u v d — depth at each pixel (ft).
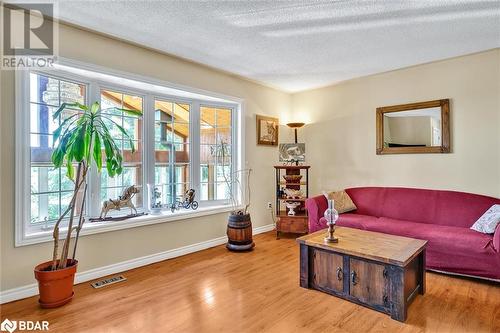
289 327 6.24
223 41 9.64
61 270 7.13
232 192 13.92
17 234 7.48
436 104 11.61
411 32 8.97
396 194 12.26
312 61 11.59
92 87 9.51
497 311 6.83
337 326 6.28
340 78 13.89
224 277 9.02
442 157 11.57
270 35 9.17
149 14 7.86
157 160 11.45
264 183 15.15
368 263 7.11
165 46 10.04
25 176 7.73
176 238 11.21
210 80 12.41
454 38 9.43
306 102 16.06
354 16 7.97
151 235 10.43
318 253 8.05
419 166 12.16
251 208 14.43
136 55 9.99
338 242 7.93
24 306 7.14
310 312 6.89
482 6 7.45
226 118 13.84
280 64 11.93
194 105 12.64
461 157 11.13
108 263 9.29
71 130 7.73
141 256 10.12
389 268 6.71
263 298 7.60
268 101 15.34
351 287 7.41
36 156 8.21
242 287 8.28
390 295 6.67
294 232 13.62
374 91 13.47
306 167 13.87
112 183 10.17
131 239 9.87
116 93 10.37
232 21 8.28
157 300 7.48
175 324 6.36
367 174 13.74
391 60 11.48
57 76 8.64
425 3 7.31
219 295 7.77
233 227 11.71
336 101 14.88
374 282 7.01
